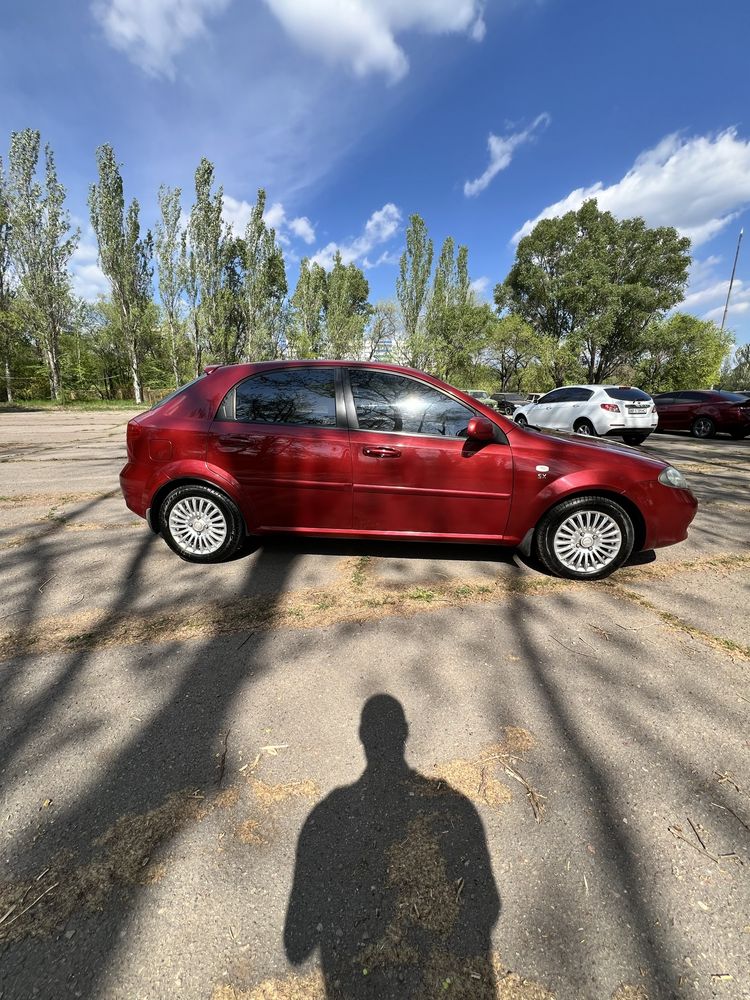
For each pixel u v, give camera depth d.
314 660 2.46
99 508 5.03
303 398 3.45
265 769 1.79
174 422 3.48
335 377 3.46
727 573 3.68
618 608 3.09
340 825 1.57
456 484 3.35
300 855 1.46
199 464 3.43
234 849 1.48
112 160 28.11
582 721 2.07
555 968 1.20
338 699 2.18
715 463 8.98
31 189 25.70
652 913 1.33
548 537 3.41
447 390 3.42
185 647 2.55
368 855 1.47
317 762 1.83
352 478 3.36
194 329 32.56
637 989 1.16
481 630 2.78
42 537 4.14
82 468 7.30
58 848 1.47
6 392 30.53
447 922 1.29
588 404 11.90
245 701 2.15
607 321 31.88
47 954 1.20
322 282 42.25
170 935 1.25
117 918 1.29
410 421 3.39
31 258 26.50
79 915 1.29
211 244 31.05
